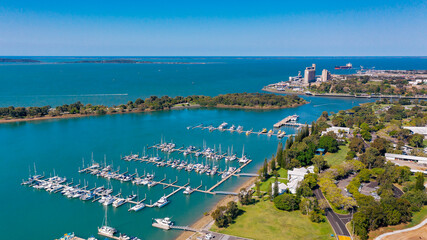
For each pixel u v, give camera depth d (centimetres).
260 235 14275
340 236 14088
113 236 14862
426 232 14162
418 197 16475
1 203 18200
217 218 15162
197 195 19512
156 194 19650
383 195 17088
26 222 16262
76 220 16462
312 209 16162
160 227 15738
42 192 19700
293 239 13938
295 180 19625
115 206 17875
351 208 16675
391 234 14038
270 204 17400
